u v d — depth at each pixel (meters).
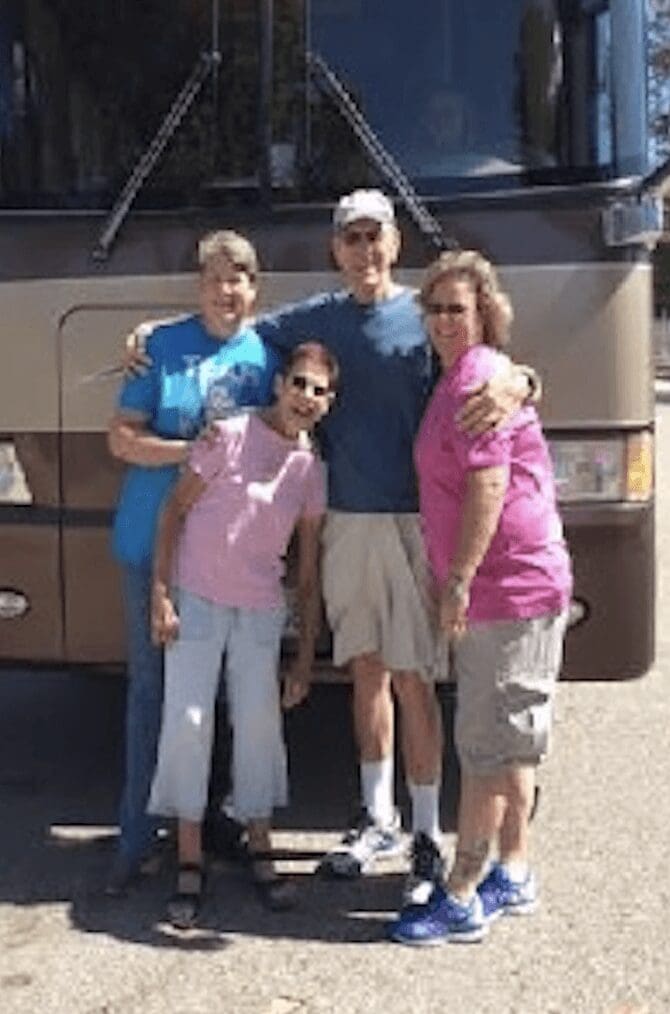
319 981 4.24
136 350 4.70
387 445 4.71
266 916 4.68
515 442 4.33
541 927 4.57
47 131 5.13
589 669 5.10
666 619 8.77
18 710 6.98
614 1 5.02
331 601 4.86
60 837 5.36
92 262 5.07
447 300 4.30
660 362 27.91
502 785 4.49
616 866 5.04
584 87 5.02
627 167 5.00
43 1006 4.11
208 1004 4.11
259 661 4.68
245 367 4.70
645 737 6.48
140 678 4.83
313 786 5.81
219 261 4.63
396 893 4.84
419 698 4.80
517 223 4.98
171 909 4.61
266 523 4.62
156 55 5.10
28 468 5.13
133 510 4.75
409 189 5.03
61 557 5.14
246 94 5.08
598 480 5.00
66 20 5.12
